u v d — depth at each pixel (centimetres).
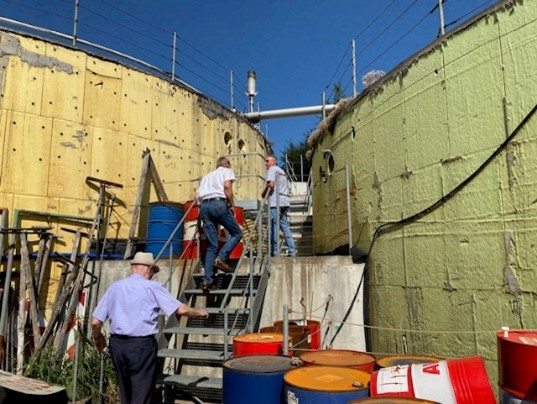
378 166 673
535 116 421
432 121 550
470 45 500
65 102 879
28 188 820
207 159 1126
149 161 961
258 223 746
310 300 681
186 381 504
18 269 788
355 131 764
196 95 1120
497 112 460
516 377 286
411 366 323
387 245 635
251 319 560
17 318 754
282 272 695
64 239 848
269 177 793
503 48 459
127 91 965
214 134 1168
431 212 544
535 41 427
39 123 846
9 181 804
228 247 624
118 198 921
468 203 487
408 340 572
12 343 722
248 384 363
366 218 707
